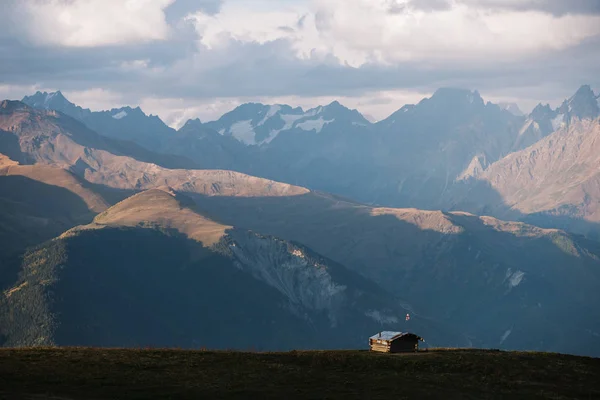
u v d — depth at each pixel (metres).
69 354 102.94
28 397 81.38
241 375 96.56
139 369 96.50
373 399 89.81
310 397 89.12
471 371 104.94
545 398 94.69
